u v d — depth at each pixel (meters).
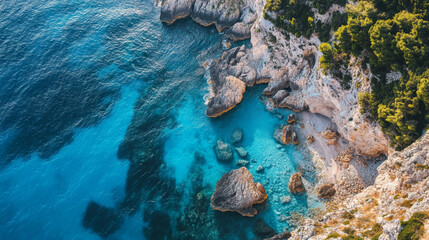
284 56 65.56
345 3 52.94
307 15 57.91
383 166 42.84
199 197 54.34
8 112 67.00
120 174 58.59
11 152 61.41
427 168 36.12
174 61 78.06
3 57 76.62
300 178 53.75
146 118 67.19
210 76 73.62
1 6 89.88
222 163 58.75
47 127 65.25
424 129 39.62
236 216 51.41
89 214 53.56
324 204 50.41
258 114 65.38
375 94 45.47
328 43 55.53
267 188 54.00
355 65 49.31
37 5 91.44
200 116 66.88
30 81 72.56
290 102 63.44
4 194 56.12
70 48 80.31
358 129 48.75
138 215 53.00
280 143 59.84
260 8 69.75
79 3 93.56
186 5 86.00
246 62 71.00
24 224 52.66
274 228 49.31
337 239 37.19
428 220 30.77
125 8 93.31
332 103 55.91
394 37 42.50
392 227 32.22
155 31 85.94
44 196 55.94
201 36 82.88
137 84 73.50
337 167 53.16
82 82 73.19
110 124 66.31
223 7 80.94
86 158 61.03
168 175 57.91
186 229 50.81
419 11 42.78
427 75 38.53
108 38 83.62
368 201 40.81
